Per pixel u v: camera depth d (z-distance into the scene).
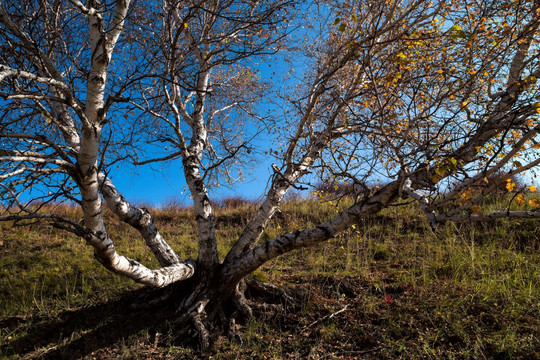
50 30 3.90
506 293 5.06
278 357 4.48
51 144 3.43
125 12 3.45
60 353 4.77
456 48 4.62
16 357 4.71
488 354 4.11
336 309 5.27
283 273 6.76
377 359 4.24
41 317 5.57
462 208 3.31
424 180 4.16
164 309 5.52
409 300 5.23
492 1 4.47
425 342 4.33
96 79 3.41
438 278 5.82
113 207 5.11
